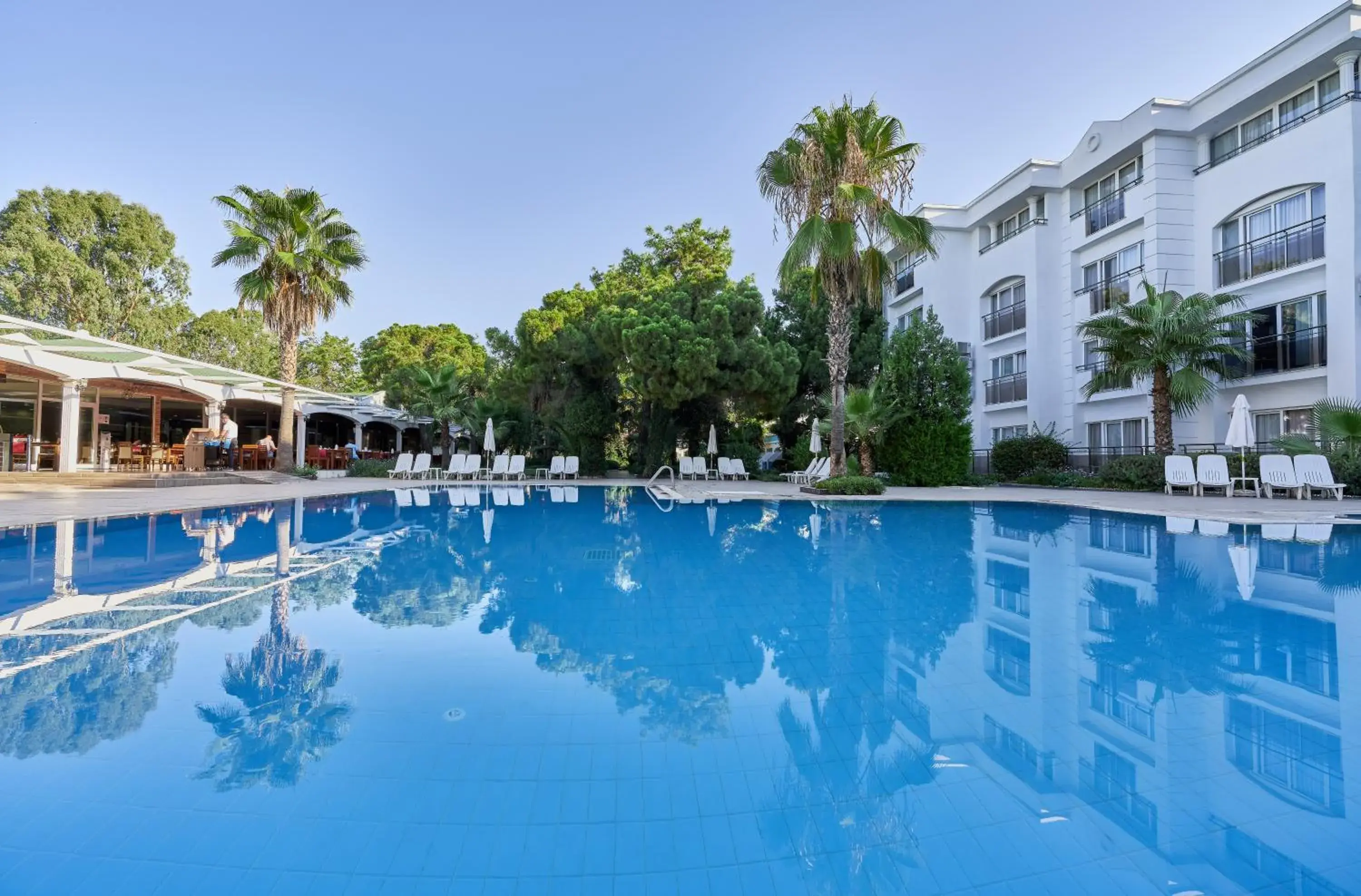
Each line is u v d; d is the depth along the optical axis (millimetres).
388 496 16219
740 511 12797
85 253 32125
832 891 1848
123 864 1913
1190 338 15047
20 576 6152
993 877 1900
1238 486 14859
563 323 24703
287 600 5234
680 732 2830
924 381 19281
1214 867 1931
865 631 4395
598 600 5293
